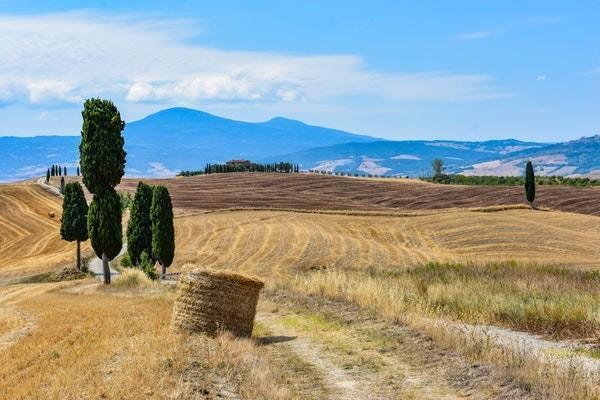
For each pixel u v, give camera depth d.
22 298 40.75
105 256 47.09
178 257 68.31
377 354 15.27
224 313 17.39
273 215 92.75
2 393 12.12
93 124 47.59
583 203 108.19
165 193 58.88
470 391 11.94
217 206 106.12
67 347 17.20
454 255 65.31
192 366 13.27
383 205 116.19
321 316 21.09
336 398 11.88
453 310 21.00
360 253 66.44
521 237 73.00
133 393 10.71
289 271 58.16
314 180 153.88
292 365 14.57
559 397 10.85
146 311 24.08
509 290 24.77
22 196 131.00
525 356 13.20
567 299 21.66
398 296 21.84
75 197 73.69
